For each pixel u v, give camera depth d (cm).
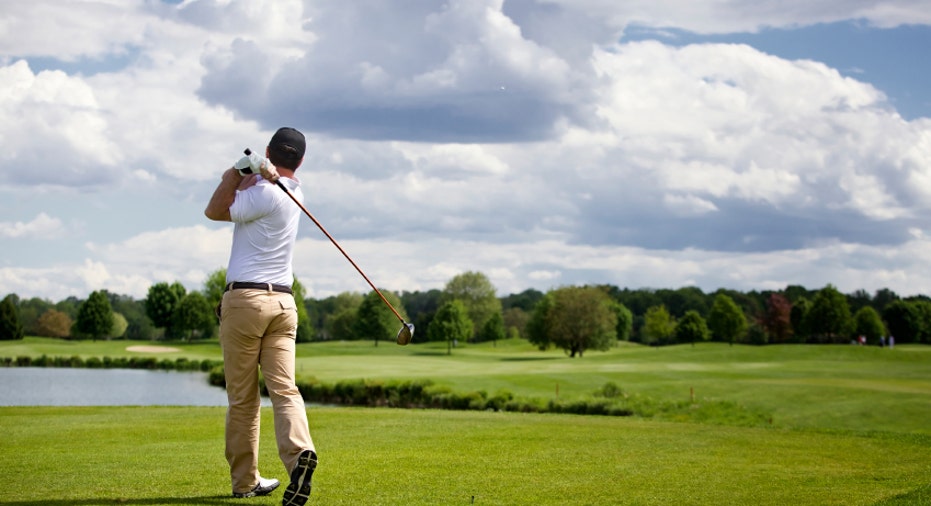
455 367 5516
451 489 565
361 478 605
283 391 490
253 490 512
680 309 13262
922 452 902
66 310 12019
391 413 1409
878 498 571
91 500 486
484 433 991
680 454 827
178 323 10019
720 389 3331
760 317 11144
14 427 1040
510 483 600
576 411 2784
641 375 4244
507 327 14038
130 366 6219
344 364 5953
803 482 648
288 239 507
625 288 14025
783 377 4191
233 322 491
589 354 8894
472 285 12081
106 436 920
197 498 500
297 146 520
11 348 7481
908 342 10306
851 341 10131
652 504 533
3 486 545
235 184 490
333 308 14588
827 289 9850
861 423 2550
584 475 654
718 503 542
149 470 624
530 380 3959
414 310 15938
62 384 4356
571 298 8200
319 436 933
